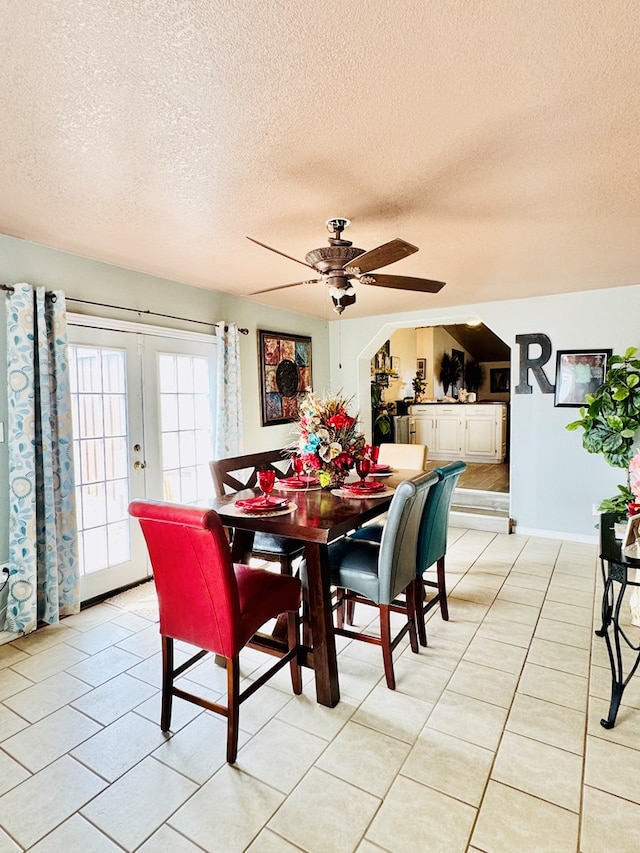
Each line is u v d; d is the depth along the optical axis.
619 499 3.84
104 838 1.57
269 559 2.94
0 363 2.82
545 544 4.58
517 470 4.93
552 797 1.71
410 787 1.76
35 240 2.95
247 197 2.33
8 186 2.20
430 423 8.83
